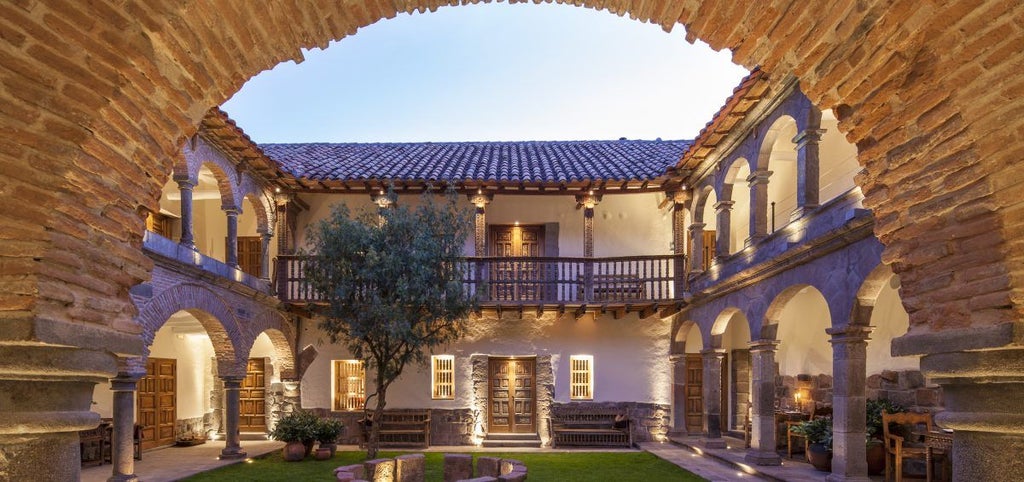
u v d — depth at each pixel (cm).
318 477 1116
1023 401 366
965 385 387
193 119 405
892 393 1123
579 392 1648
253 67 416
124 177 371
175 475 1117
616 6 462
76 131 324
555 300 1548
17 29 294
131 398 991
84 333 352
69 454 374
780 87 1034
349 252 1201
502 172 1576
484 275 1548
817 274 980
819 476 1032
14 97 305
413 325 1218
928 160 367
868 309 889
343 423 1520
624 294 1631
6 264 321
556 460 1340
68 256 339
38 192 321
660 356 1645
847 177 1217
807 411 1405
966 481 389
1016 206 329
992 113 321
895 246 414
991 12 294
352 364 1642
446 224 1270
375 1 433
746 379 1714
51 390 359
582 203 1586
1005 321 342
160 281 1047
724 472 1166
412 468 949
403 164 1636
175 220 1588
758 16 392
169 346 1614
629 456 1402
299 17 408
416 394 1617
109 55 321
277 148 1825
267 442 1627
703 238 1662
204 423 1738
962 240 364
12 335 322
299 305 1536
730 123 1209
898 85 358
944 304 382
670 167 1484
